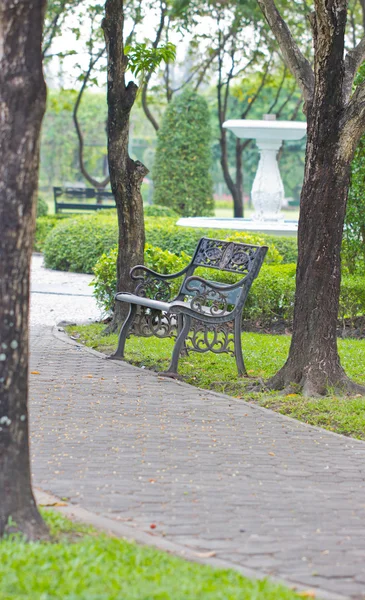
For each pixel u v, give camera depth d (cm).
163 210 2981
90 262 2333
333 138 974
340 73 968
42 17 529
